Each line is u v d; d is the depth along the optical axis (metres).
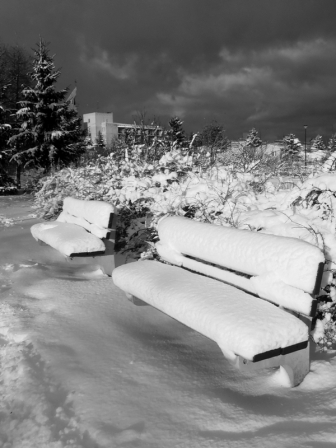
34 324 3.13
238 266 2.65
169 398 2.15
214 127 11.27
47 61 25.98
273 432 1.81
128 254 5.29
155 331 2.99
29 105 25.66
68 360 2.56
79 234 4.38
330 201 3.43
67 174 9.46
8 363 2.61
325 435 1.74
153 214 5.32
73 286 3.99
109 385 2.28
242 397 2.14
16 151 26.00
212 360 2.54
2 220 9.32
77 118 27.16
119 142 11.42
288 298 2.25
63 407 2.14
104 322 3.11
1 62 29.22
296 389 2.17
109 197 6.48
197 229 3.16
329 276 2.77
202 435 1.85
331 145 7.63
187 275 2.98
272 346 1.98
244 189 4.91
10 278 4.39
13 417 2.12
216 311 2.24
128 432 1.88
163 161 6.43
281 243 2.41
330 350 2.59
